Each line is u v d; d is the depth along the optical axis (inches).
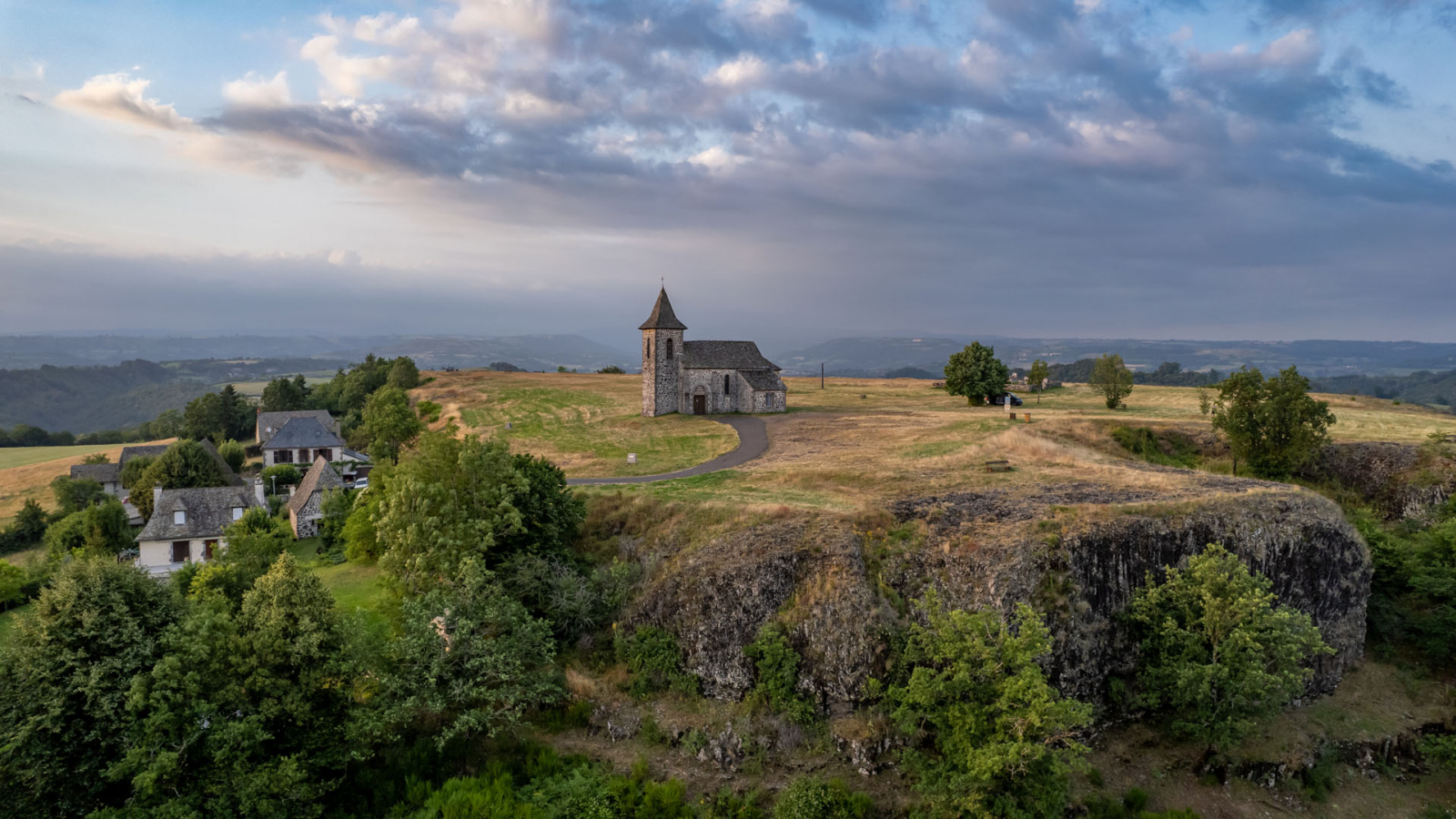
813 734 1289.4
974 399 3816.4
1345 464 2218.3
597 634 1542.8
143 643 1101.1
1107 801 1196.5
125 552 2736.2
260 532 2247.8
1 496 4082.2
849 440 2792.8
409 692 1248.2
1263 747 1315.2
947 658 1191.6
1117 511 1502.2
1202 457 2409.0
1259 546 1510.8
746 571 1450.5
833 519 1569.9
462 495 1594.5
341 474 3686.0
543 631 1385.3
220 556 2097.7
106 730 1046.4
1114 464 2084.2
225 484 3508.9
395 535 1544.0
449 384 5438.0
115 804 1066.1
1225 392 2174.0
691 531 1681.8
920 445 2554.1
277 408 5664.4
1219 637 1250.6
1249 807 1227.9
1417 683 1530.5
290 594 1213.1
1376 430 2517.2
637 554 1696.6
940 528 1515.7
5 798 997.8
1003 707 1063.0
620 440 3171.8
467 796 1158.3
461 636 1277.1
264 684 1120.2
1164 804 1211.9
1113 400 3417.8
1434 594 1601.9
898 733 1238.9
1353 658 1579.7
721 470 2317.9
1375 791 1299.2
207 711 1071.6
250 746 1085.8
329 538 2566.4
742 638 1412.4
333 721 1211.2
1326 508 1648.6
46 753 1010.7
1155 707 1333.7
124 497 3757.4
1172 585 1347.2
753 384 3661.4
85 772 1037.2
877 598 1379.2
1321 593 1553.9
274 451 4151.1
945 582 1396.4
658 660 1445.6
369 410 4170.8
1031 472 1973.4
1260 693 1190.9
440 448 1637.6
